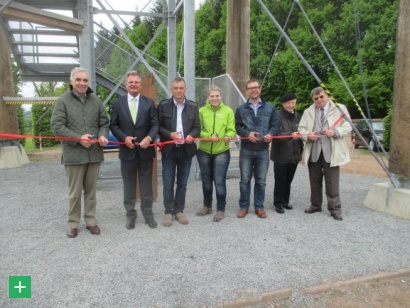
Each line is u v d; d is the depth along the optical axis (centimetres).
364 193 591
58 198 558
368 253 338
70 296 260
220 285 276
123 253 333
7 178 740
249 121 432
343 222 430
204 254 331
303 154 459
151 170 408
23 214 466
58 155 1241
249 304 256
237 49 912
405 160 457
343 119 440
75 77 357
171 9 810
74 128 361
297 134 446
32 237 377
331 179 442
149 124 398
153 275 290
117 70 990
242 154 442
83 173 375
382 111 2166
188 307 249
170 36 817
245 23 907
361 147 1536
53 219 443
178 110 410
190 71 623
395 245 358
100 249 343
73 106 362
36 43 763
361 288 282
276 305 259
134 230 398
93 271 297
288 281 284
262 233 388
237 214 450
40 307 247
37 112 1700
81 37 602
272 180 702
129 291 266
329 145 438
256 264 311
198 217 447
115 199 542
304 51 2253
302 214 463
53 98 870
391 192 471
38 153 1334
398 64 456
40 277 287
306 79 2305
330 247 351
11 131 941
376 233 392
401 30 447
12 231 397
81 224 418
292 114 471
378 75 1980
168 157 411
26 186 655
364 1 2056
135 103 394
